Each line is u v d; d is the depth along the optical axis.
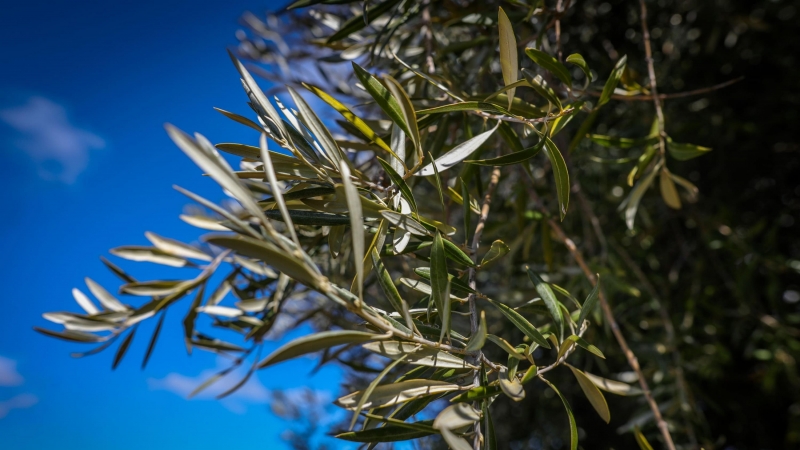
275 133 0.40
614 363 1.21
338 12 0.93
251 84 0.40
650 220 1.13
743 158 1.34
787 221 1.39
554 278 0.88
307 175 0.40
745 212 1.37
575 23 1.09
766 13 1.31
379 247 0.39
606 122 1.10
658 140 0.59
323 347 0.31
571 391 1.34
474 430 0.36
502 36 0.40
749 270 1.04
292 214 0.39
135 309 0.55
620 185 1.06
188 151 0.29
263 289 0.62
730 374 1.26
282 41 1.07
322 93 0.41
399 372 0.60
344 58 0.70
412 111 0.38
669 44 1.14
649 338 0.99
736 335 1.11
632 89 0.59
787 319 1.07
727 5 1.26
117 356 0.55
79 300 0.58
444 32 0.81
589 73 0.45
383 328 0.32
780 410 1.35
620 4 1.17
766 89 1.35
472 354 0.37
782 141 1.36
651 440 1.01
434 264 0.36
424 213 0.75
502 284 1.04
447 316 0.33
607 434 1.38
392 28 0.61
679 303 1.16
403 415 0.38
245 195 0.30
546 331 0.44
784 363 1.04
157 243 0.58
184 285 0.56
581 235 1.04
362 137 0.56
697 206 1.22
